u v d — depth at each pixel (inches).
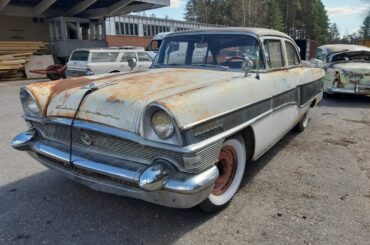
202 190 100.3
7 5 797.9
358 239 109.3
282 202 133.9
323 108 339.3
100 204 132.0
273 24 2501.2
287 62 182.2
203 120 99.4
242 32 155.2
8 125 266.7
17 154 190.4
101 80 132.7
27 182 152.3
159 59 176.2
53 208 129.0
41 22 890.1
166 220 120.5
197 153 97.1
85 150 112.9
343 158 186.1
